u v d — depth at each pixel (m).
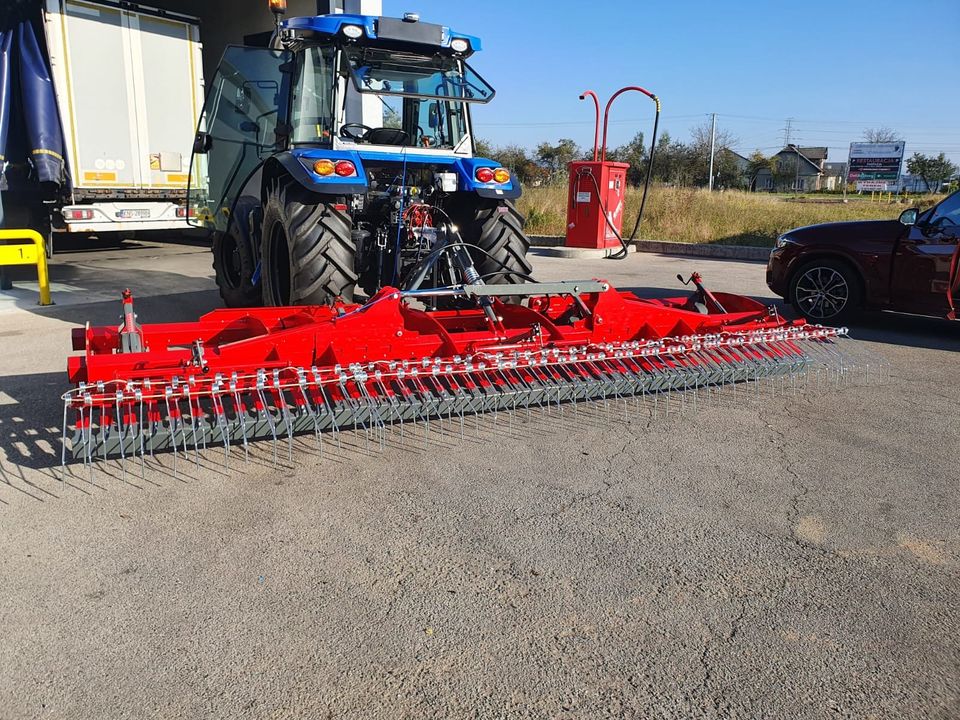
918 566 2.90
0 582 2.70
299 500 3.37
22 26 10.05
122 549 2.93
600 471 3.74
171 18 11.43
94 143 10.78
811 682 2.25
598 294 4.76
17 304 7.93
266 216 5.86
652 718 2.10
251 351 3.85
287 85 5.94
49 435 4.07
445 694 2.19
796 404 4.85
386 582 2.74
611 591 2.71
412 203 5.59
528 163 30.36
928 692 2.22
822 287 7.47
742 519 3.27
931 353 6.35
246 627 2.47
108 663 2.29
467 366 3.99
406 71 5.88
